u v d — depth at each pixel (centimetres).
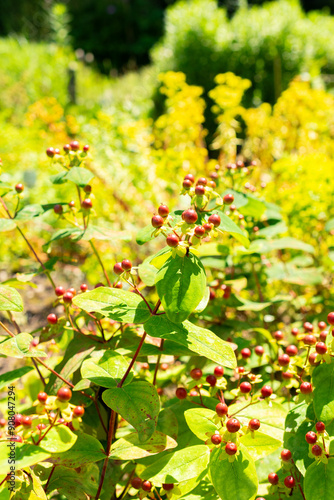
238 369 51
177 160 135
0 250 136
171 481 46
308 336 48
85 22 539
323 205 97
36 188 150
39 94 328
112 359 49
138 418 44
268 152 144
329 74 312
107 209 126
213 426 47
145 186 133
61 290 55
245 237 49
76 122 188
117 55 531
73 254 134
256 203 69
